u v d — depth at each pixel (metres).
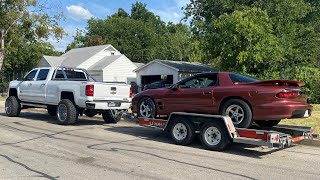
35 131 10.90
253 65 20.28
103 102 12.06
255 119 8.30
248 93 8.29
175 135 9.14
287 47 21.39
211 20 24.31
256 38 18.84
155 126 9.69
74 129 11.54
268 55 19.36
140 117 10.27
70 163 6.88
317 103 22.92
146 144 9.07
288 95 8.01
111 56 42.59
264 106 8.09
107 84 12.16
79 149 8.22
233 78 8.90
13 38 34.81
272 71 20.86
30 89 14.07
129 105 12.84
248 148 8.77
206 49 21.58
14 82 15.00
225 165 6.96
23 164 6.74
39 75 14.01
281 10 21.88
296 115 8.17
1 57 34.66
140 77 35.12
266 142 7.62
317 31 29.06
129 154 7.77
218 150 8.29
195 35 26.75
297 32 23.39
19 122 13.10
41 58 44.00
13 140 9.26
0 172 6.16
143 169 6.50
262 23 19.34
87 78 14.32
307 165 7.13
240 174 6.30
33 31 35.78
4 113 16.64
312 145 9.34
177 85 9.77
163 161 7.18
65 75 13.80
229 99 8.65
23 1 33.44
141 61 71.38
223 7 24.64
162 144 9.12
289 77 21.45
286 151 8.55
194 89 9.37
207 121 8.47
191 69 31.88
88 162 6.97
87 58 41.66
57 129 11.44
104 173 6.18
